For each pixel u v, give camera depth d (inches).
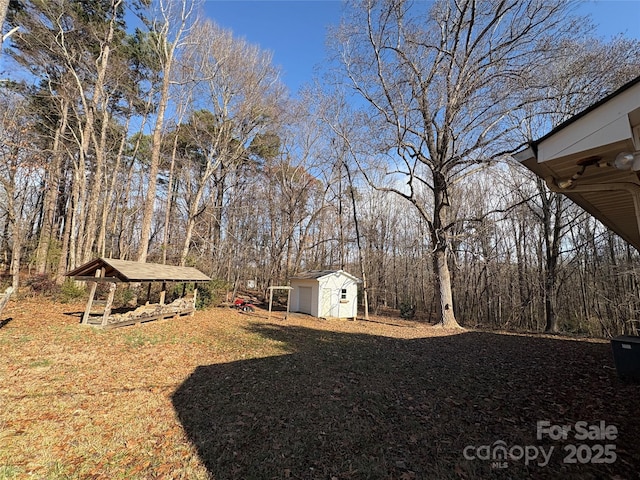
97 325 347.6
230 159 808.3
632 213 177.6
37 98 601.6
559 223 541.0
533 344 355.9
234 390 194.4
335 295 673.6
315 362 265.1
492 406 168.6
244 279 1064.2
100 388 190.1
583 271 608.1
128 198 912.9
